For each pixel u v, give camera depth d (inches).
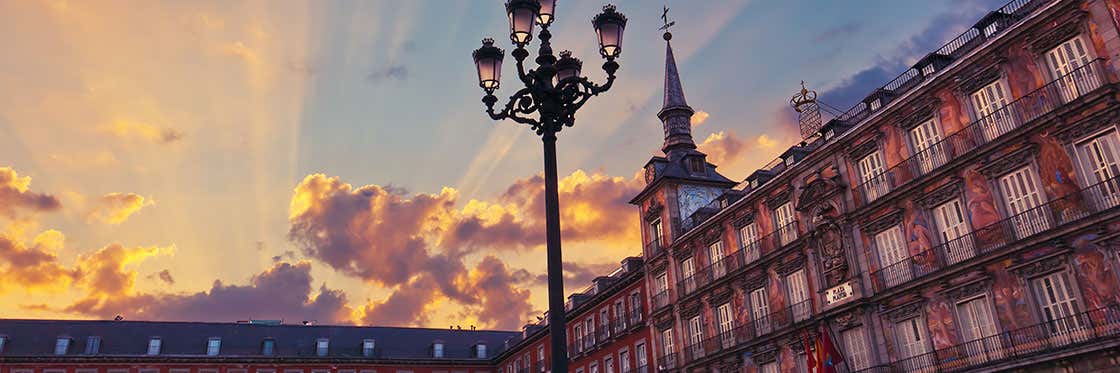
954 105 1134.4
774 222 1492.4
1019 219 1021.8
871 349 1221.7
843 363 1282.0
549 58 511.5
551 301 451.5
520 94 516.4
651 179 1940.2
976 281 1064.2
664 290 1808.6
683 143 2060.8
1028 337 986.1
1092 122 947.3
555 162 493.7
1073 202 957.8
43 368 2534.5
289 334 2992.1
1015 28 1045.8
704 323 1651.1
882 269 1224.2
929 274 1130.7
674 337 1738.4
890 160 1234.6
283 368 2790.4
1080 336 924.6
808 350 1293.1
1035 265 992.9
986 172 1071.0
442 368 2979.8
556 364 434.3
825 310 1326.3
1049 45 1010.7
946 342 1102.4
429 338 3169.3
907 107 1213.7
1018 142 1034.1
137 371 2625.5
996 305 1037.2
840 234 1314.0
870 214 1259.8
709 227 1676.9
